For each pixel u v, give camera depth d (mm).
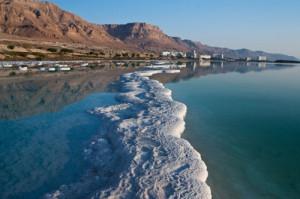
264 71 96562
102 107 28828
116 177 13812
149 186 12812
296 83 58250
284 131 23547
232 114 29031
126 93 36438
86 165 16188
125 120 22672
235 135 22250
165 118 23672
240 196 13516
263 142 20812
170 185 12969
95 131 22000
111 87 44656
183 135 21672
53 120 25297
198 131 22844
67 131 22219
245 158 17891
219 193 13672
